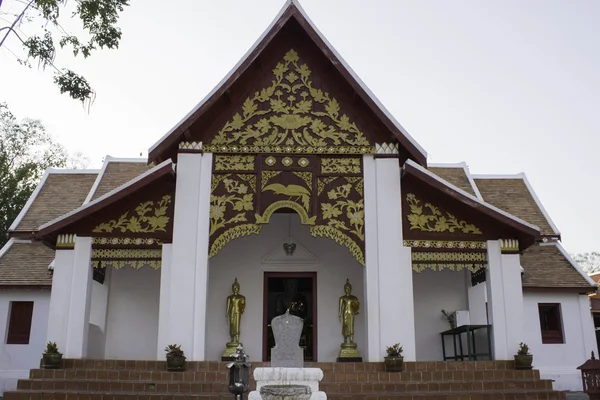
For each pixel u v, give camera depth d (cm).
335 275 1569
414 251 1282
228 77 1262
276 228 1597
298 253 1578
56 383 1127
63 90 1142
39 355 1602
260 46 1279
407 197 1316
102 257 1269
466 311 1510
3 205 2812
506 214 1261
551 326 1770
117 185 1864
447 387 1149
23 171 2948
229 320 1495
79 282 1250
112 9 1153
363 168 1316
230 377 845
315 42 1305
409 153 1314
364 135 1330
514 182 2091
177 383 1120
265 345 1516
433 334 1551
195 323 1211
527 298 1755
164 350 1198
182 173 1287
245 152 1307
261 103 1340
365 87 1294
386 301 1243
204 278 1236
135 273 1551
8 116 3275
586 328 1742
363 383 1141
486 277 1306
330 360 1513
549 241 1894
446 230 1300
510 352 1245
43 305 1639
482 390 1150
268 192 1292
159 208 1288
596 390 1263
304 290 1584
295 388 748
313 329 1535
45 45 1123
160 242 1268
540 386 1169
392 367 1167
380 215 1286
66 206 1873
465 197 1267
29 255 1748
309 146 1318
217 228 1266
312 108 1341
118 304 1527
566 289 1745
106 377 1151
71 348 1218
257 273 1565
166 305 1227
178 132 1247
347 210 1294
